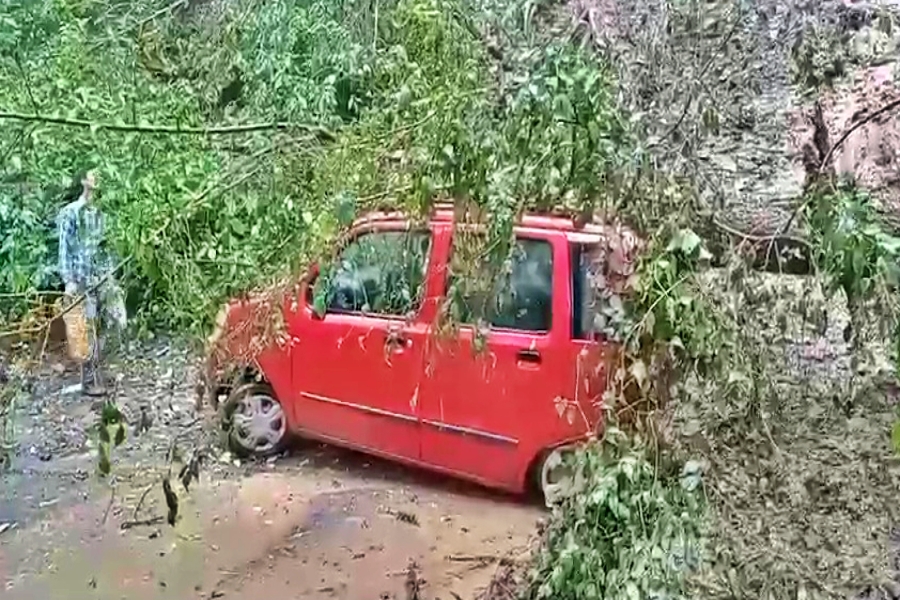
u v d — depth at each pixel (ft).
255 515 16.39
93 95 13.19
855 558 10.69
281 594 14.10
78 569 14.82
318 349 16.92
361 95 13.29
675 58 11.32
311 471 18.02
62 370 20.58
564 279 14.46
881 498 11.28
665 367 9.59
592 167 9.44
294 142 11.96
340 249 14.14
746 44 11.68
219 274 12.78
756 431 10.30
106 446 13.19
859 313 8.86
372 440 16.81
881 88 12.21
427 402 15.87
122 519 16.28
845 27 11.55
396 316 15.76
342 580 14.38
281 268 12.51
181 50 15.31
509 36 10.43
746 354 10.08
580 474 9.96
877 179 11.41
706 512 9.60
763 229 10.61
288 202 11.94
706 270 9.88
